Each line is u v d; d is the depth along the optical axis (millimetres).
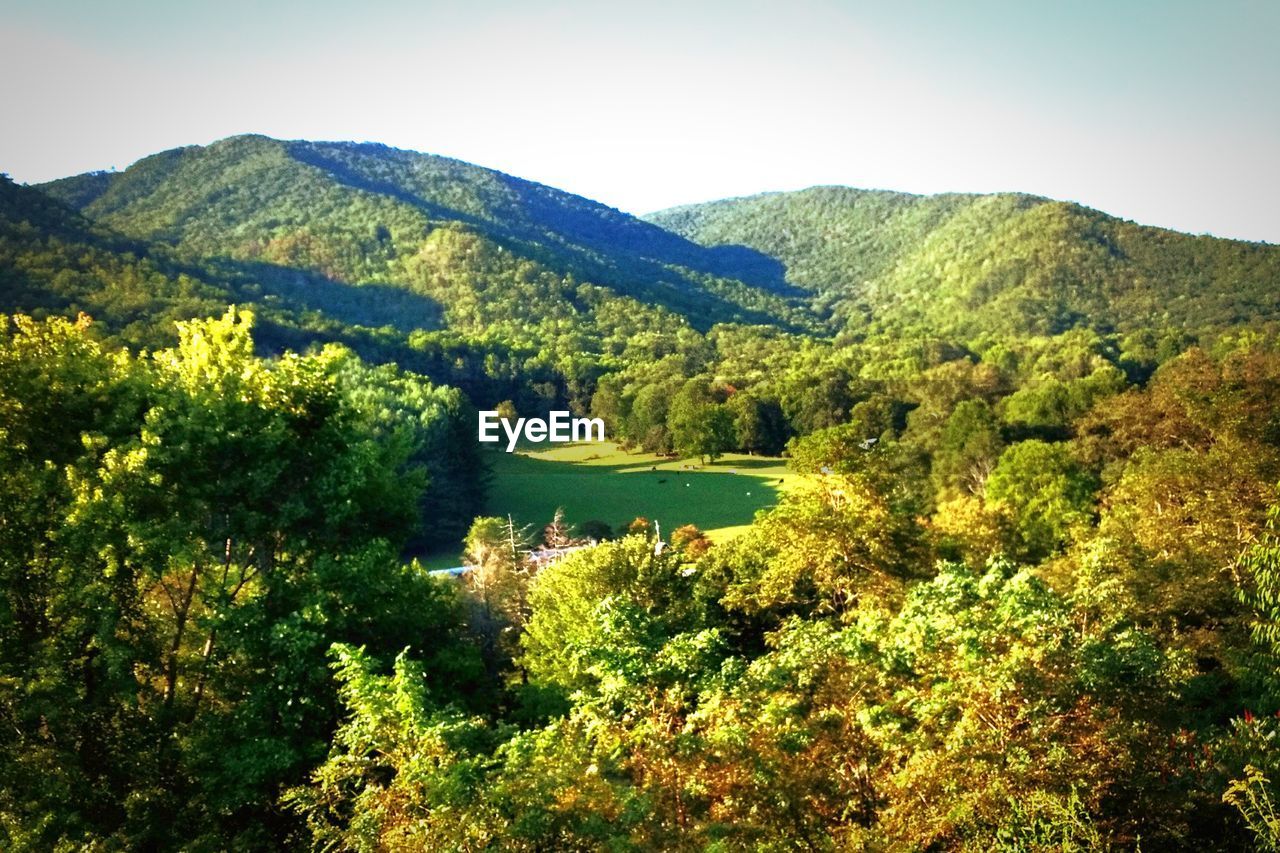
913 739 8867
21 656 13617
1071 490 39500
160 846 13148
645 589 27234
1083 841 7773
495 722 17812
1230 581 17172
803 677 10141
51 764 12602
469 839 8164
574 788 8508
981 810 8172
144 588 15750
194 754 13625
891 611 20344
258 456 16406
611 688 10078
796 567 23109
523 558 53844
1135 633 9891
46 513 14656
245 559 17219
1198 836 8836
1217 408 30859
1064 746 8383
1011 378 102875
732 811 8805
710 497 81562
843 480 23250
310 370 17938
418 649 17328
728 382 120375
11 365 15086
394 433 19406
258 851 13711
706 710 9477
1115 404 47750
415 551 68812
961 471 58781
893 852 7973
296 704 14609
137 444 14891
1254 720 9812
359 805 9336
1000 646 9516
